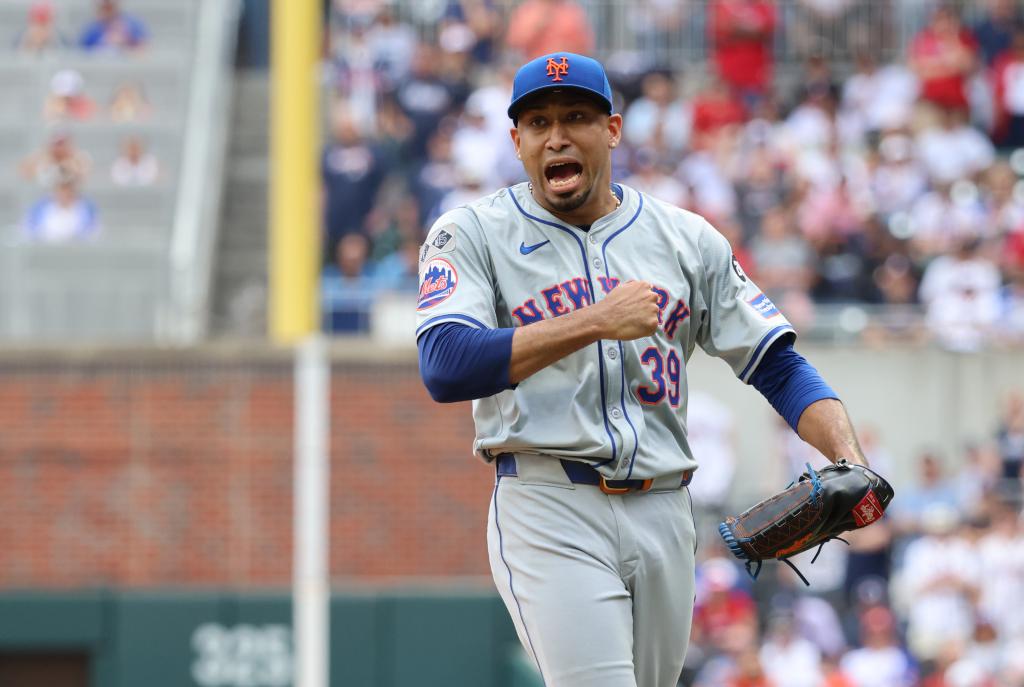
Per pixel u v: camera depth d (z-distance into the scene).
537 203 12.57
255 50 65.38
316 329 43.53
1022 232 47.47
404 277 45.50
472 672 40.91
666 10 55.06
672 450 12.50
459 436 41.84
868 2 55.72
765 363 12.74
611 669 11.85
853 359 44.31
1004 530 40.59
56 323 42.91
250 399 41.66
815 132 50.47
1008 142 53.72
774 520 11.84
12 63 51.47
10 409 41.44
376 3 52.81
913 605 40.16
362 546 41.56
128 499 41.47
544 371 12.19
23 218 46.78
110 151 49.41
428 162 50.12
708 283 12.84
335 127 49.66
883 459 44.00
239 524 41.50
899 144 50.22
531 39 52.12
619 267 12.47
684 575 12.58
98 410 41.53
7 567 41.19
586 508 12.14
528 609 12.16
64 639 40.59
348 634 40.97
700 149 49.72
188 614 40.88
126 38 54.09
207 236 48.91
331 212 47.38
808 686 38.81
